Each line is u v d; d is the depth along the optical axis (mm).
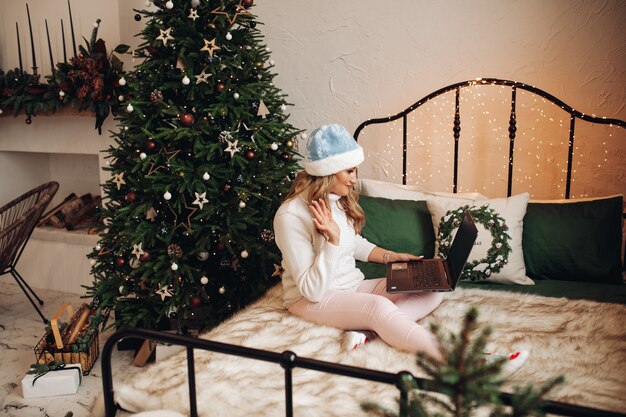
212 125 2508
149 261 2502
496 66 2764
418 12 2867
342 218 2068
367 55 3025
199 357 1685
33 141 3617
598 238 2264
